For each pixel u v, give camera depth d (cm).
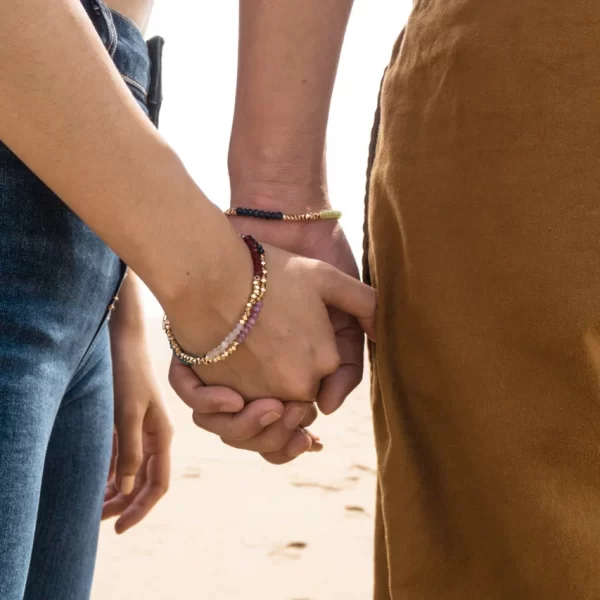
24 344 83
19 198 83
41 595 113
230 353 100
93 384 117
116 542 294
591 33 87
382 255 107
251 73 128
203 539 297
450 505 98
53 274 87
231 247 91
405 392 103
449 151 97
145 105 111
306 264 106
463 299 94
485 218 93
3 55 70
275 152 128
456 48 96
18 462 79
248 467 406
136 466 143
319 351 104
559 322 87
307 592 252
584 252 86
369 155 120
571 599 86
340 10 128
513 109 91
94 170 77
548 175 89
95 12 96
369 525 317
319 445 128
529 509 88
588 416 86
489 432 91
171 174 82
